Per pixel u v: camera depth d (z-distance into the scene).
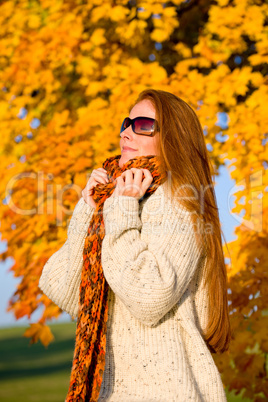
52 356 19.05
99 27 6.36
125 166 2.74
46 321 5.43
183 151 2.78
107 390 2.51
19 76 6.25
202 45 5.89
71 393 2.49
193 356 2.51
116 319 2.61
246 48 5.98
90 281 2.62
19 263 5.62
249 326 5.14
